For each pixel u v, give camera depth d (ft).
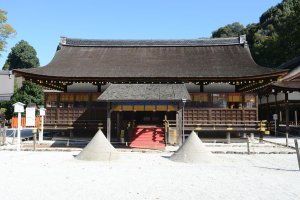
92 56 78.59
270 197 22.86
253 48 174.91
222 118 62.80
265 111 106.32
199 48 82.33
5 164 37.22
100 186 26.05
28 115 52.65
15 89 138.00
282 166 37.45
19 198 22.07
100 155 41.06
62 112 65.46
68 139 64.03
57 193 23.57
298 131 90.12
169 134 59.52
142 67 70.74
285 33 147.84
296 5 143.02
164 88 59.26
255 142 65.92
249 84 68.28
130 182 27.76
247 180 28.94
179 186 26.35
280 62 154.92
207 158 40.19
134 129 62.85
